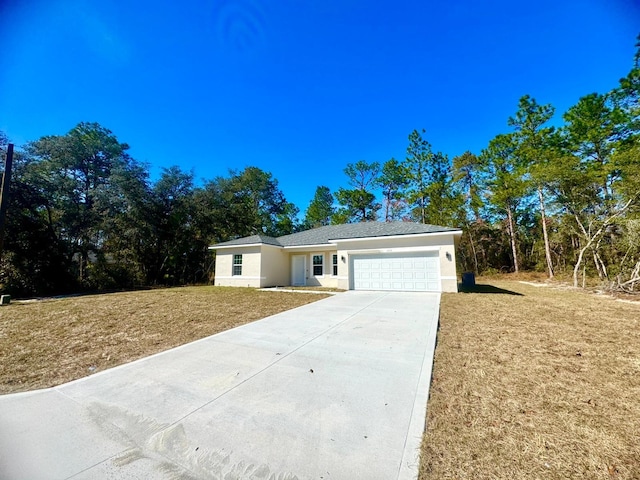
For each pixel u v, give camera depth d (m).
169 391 3.29
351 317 7.16
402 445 2.23
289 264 19.17
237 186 31.12
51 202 17.50
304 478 1.91
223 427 2.54
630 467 1.92
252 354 4.53
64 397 3.19
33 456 2.17
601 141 18.52
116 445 2.31
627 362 3.94
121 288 18.75
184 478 1.93
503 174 24.50
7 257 14.48
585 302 9.28
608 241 16.05
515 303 9.01
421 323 6.34
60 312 8.33
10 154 10.70
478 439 2.29
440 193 28.47
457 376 3.57
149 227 20.31
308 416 2.70
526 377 3.50
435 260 12.56
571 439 2.25
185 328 6.39
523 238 27.56
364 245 13.84
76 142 19.38
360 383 3.41
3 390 3.42
